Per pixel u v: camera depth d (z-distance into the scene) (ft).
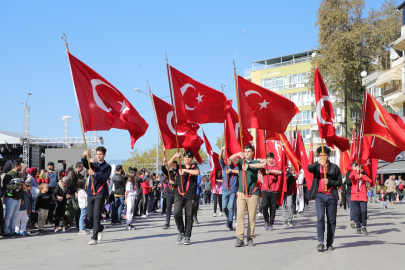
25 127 172.35
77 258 26.66
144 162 253.85
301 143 60.44
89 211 33.53
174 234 40.09
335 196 29.09
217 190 62.34
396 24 157.89
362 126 38.50
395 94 136.26
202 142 44.39
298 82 203.31
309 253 27.91
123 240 35.88
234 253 27.96
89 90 34.14
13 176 38.58
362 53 161.07
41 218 41.78
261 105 36.09
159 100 42.45
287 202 47.29
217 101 38.60
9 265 24.35
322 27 160.76
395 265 23.84
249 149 31.22
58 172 56.70
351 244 32.14
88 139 182.19
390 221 52.90
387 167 133.28
